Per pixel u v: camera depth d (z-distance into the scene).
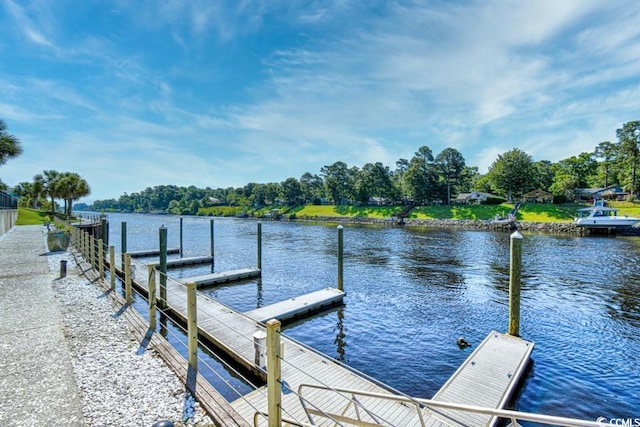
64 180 50.75
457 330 9.56
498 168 58.53
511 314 8.02
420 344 8.64
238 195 111.69
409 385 6.68
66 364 4.81
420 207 64.19
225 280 15.20
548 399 6.05
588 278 15.88
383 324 10.08
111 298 8.38
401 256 22.83
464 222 51.62
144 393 4.07
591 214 40.00
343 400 5.10
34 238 22.73
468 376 6.16
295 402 5.01
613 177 60.47
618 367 7.29
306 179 96.94
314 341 8.88
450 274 17.05
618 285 14.54
